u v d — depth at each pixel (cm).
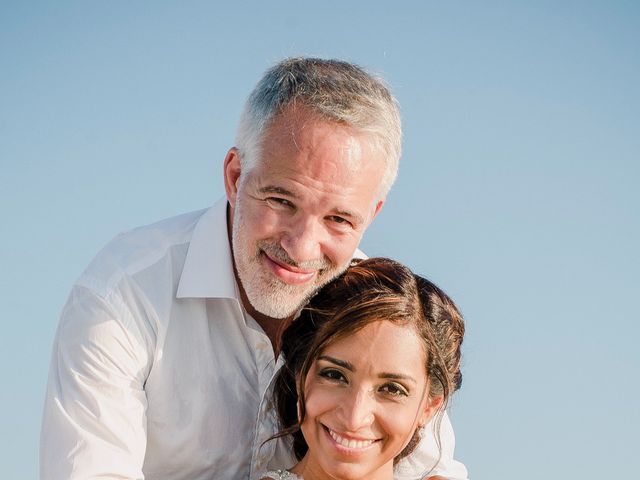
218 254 388
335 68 359
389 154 358
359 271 379
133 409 371
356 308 362
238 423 398
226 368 394
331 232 355
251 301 368
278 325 396
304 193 345
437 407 386
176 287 388
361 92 353
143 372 380
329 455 367
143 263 387
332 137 345
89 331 370
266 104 353
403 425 367
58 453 360
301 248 349
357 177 348
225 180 377
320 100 347
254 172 353
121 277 382
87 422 363
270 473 384
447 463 429
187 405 390
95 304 375
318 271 361
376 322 364
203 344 391
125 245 393
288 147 346
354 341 363
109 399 366
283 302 363
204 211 414
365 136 349
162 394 387
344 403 363
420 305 375
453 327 389
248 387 398
